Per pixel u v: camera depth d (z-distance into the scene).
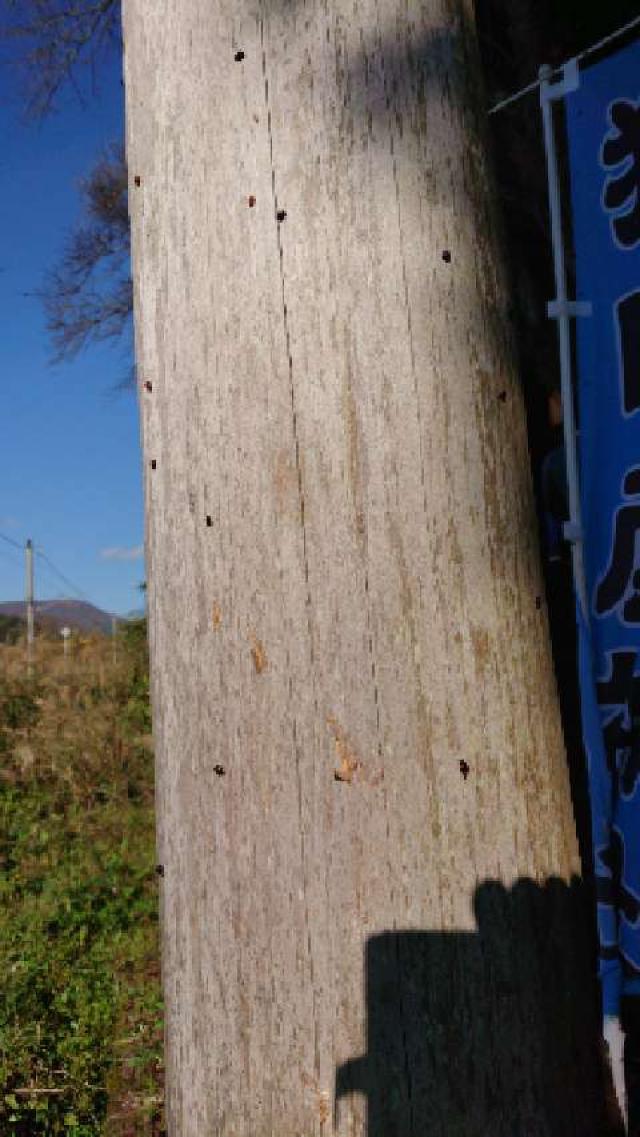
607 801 1.83
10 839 6.90
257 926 1.62
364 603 1.62
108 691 11.16
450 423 1.69
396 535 1.63
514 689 1.67
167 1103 1.76
